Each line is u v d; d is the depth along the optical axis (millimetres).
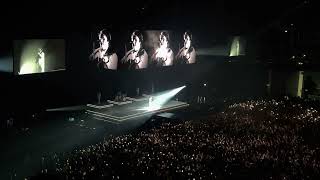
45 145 23469
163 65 37469
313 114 32219
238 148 22734
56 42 29547
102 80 35625
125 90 38250
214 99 40531
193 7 42594
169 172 18906
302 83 44312
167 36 37406
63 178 17906
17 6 26859
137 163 19938
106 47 32781
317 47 45688
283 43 47156
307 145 23656
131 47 34156
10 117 27016
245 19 46750
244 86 45719
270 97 42125
